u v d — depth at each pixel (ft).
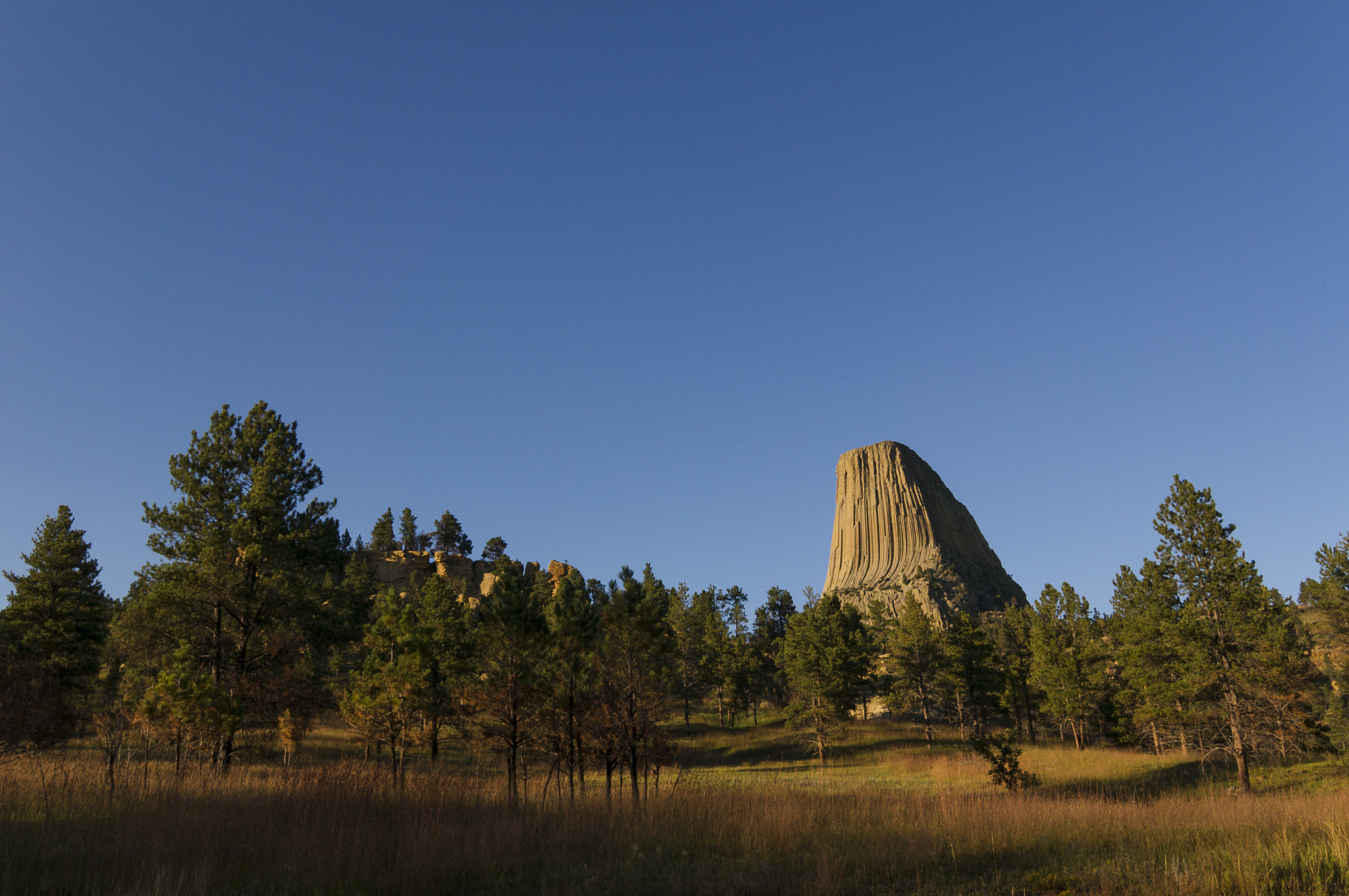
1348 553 144.77
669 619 241.55
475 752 82.38
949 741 207.51
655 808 53.21
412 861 34.60
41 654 106.52
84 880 30.76
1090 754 166.30
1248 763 126.62
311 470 104.63
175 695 74.64
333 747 130.72
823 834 44.96
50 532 140.26
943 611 453.17
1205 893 27.22
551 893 31.45
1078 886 30.50
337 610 104.27
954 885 31.71
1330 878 27.30
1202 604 117.08
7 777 51.47
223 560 90.74
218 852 36.78
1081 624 225.97
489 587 343.67
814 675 188.96
